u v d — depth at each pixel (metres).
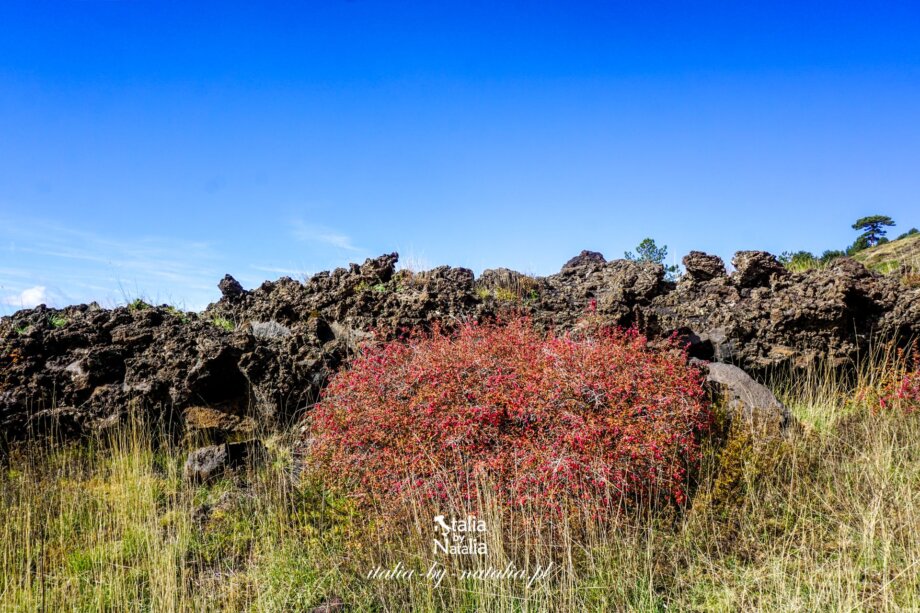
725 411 7.61
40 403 8.15
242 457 7.61
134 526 6.29
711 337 9.45
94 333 8.86
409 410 6.64
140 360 8.38
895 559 5.49
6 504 6.72
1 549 6.00
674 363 7.60
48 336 8.63
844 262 10.23
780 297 9.76
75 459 7.83
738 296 10.08
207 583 5.70
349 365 8.73
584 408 6.50
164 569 5.61
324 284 10.30
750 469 6.64
